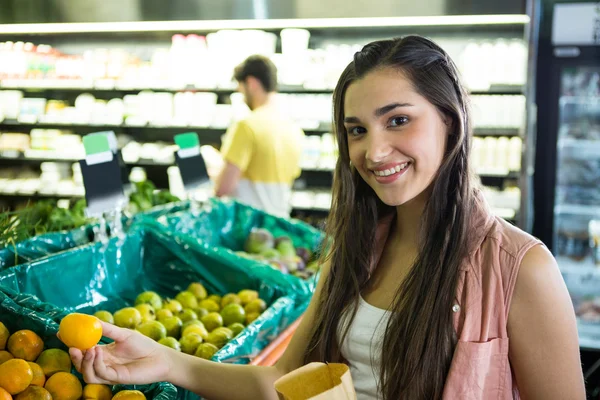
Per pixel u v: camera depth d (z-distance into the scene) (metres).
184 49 4.52
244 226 2.92
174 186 4.76
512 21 3.59
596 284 4.03
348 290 1.32
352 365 1.29
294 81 4.24
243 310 2.02
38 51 4.90
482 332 1.13
